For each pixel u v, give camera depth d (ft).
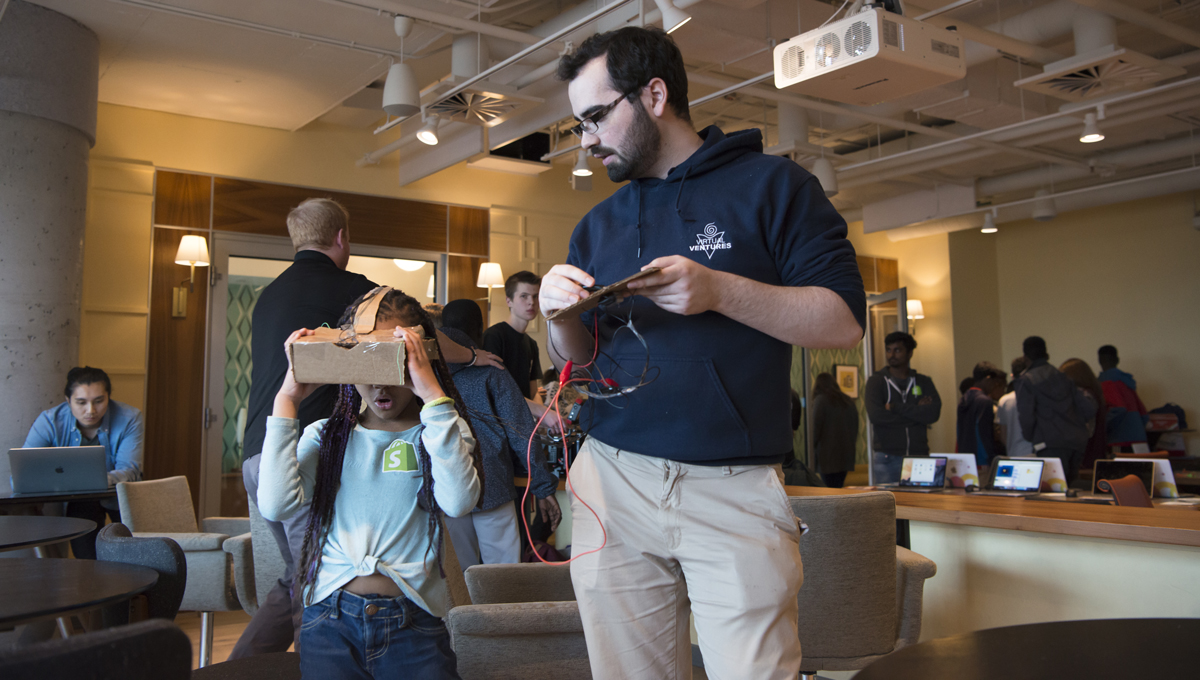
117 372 19.94
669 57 4.47
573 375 4.65
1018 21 18.58
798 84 12.08
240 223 21.83
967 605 8.97
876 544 6.77
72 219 16.14
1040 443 18.61
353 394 5.36
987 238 35.91
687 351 4.17
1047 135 22.49
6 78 15.15
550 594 7.17
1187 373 30.78
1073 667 2.77
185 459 20.56
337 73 18.93
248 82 19.36
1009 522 8.03
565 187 27.63
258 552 8.71
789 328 3.90
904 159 24.41
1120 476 12.75
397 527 5.12
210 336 21.11
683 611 4.36
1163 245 31.58
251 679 5.61
